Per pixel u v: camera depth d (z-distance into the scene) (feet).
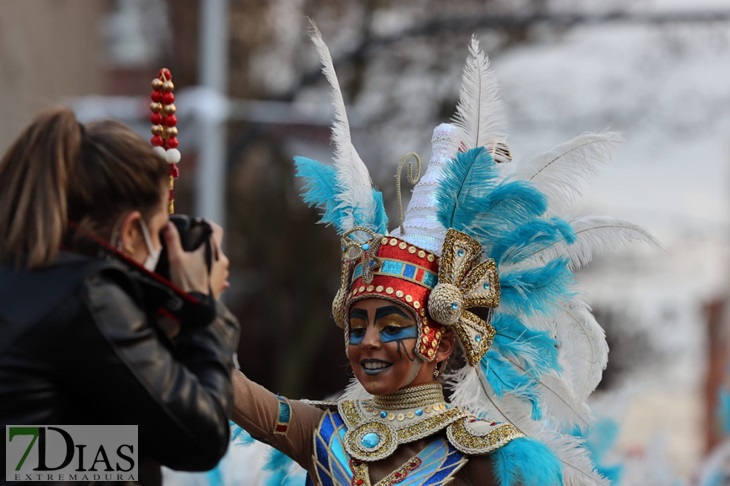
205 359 18.01
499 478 21.48
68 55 89.25
